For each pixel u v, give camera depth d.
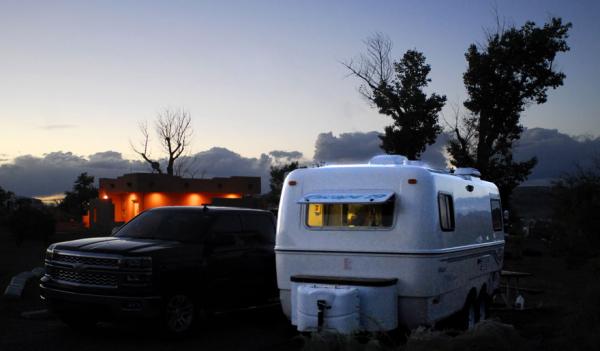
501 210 12.35
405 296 8.06
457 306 9.20
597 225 14.20
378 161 9.45
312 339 7.39
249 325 10.63
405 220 8.15
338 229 8.45
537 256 25.42
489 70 38.09
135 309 8.59
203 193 44.12
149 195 42.12
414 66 40.59
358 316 7.77
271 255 10.96
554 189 15.20
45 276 9.34
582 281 13.95
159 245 9.25
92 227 38.47
